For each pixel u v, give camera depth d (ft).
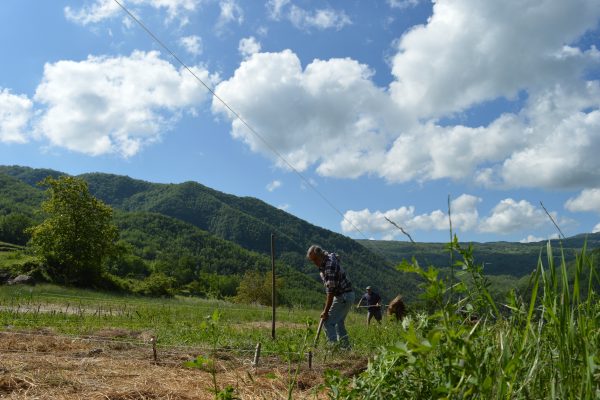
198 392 15.71
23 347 23.52
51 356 20.49
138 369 18.83
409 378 7.58
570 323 6.44
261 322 56.75
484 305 7.47
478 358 6.63
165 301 111.55
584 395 6.15
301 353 10.46
